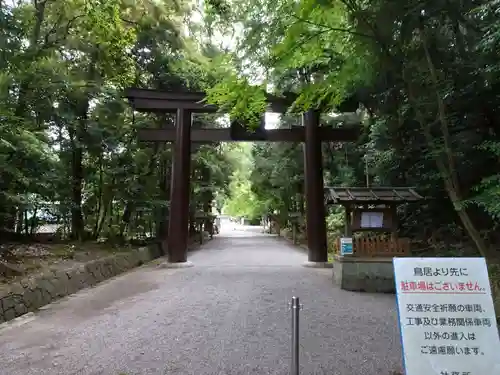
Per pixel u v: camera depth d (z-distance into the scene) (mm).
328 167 15352
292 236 22922
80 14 9281
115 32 9570
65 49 10125
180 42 12484
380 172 9445
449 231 8586
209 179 19953
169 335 4641
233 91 4812
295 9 4316
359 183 13078
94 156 12016
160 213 15367
